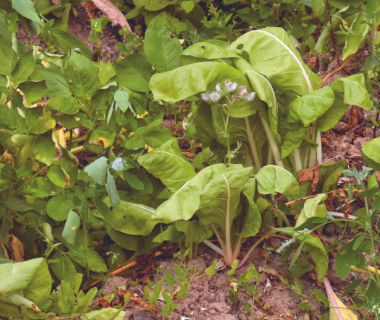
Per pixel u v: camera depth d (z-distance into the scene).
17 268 1.69
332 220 1.80
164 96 1.83
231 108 1.89
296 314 1.85
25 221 1.88
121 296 1.85
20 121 1.89
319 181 1.97
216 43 1.95
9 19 1.89
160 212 1.77
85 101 1.94
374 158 1.88
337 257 1.79
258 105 1.91
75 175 1.90
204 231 1.92
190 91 1.83
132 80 1.97
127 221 1.91
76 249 1.89
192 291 1.88
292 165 1.99
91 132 1.96
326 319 1.81
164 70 1.96
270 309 1.85
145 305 1.83
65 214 1.88
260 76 1.88
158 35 1.95
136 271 1.97
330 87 1.86
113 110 1.88
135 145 1.89
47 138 1.90
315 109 1.86
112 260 1.91
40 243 1.94
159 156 1.84
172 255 1.98
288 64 1.92
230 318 1.83
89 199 1.96
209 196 1.80
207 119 1.96
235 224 1.91
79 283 1.79
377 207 1.76
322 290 1.89
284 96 1.96
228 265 1.93
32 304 1.70
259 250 1.97
